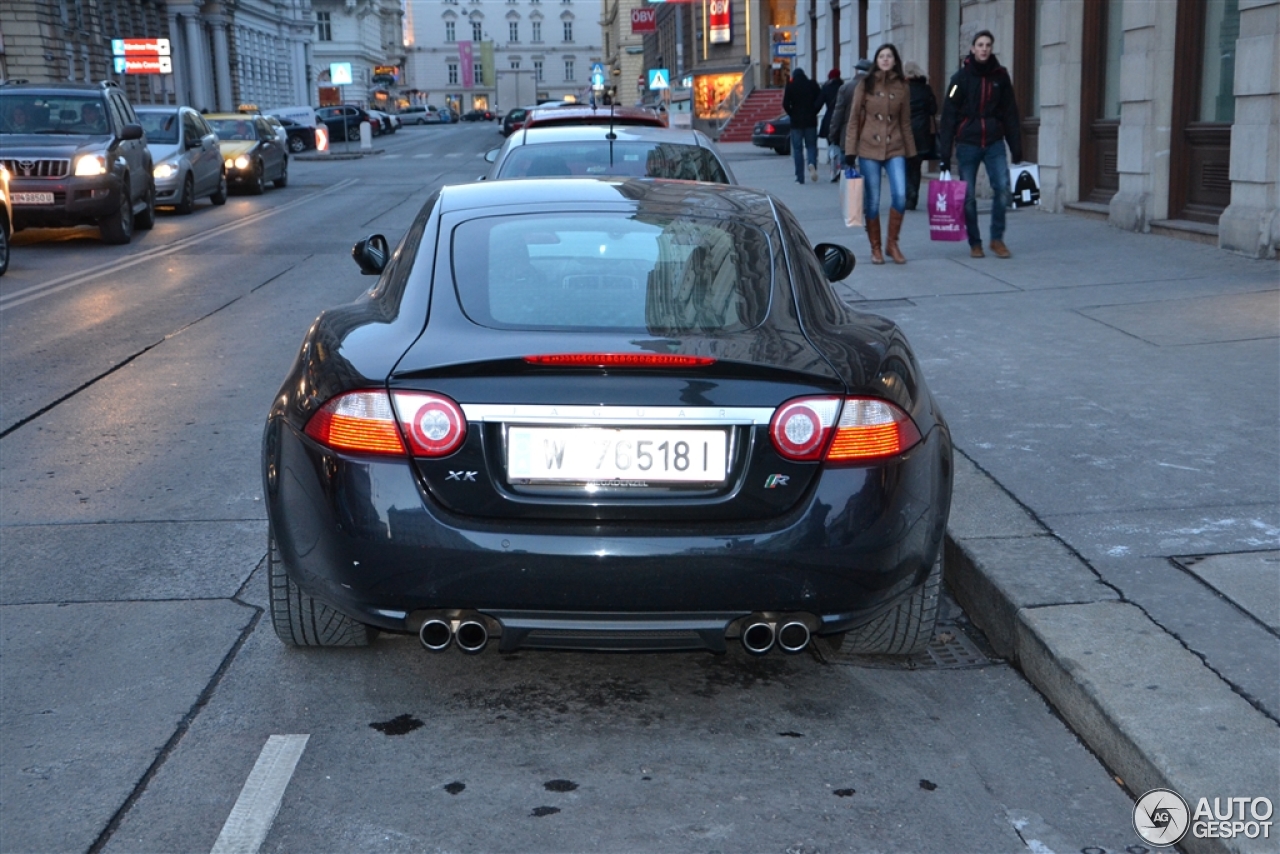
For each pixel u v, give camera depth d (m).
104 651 3.94
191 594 4.38
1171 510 4.66
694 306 3.56
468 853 2.88
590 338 3.34
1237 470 5.07
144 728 3.46
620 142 7.42
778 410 3.18
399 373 3.21
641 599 3.14
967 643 4.11
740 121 41.44
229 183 23.58
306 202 22.47
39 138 15.51
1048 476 5.07
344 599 3.28
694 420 3.16
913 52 19.97
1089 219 13.56
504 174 7.20
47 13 46.38
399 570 3.17
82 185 14.88
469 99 153.62
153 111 20.84
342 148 49.84
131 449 6.15
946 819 3.03
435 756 3.33
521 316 3.50
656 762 3.31
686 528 3.16
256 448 6.14
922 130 15.59
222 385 7.50
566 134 7.57
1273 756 3.04
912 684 3.80
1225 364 6.77
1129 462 5.21
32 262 13.76
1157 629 3.70
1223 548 4.29
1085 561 4.21
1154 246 11.15
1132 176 12.34
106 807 3.07
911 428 3.37
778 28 40.84
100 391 7.36
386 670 3.85
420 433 3.16
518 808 3.07
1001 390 6.43
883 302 9.09
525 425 3.16
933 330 7.99
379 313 3.70
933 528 3.41
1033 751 3.37
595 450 3.16
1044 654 3.66
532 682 3.79
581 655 3.99
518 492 3.17
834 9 27.55
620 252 3.82
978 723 3.54
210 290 11.44
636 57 90.06
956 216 11.06
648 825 3.00
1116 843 2.93
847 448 3.22
